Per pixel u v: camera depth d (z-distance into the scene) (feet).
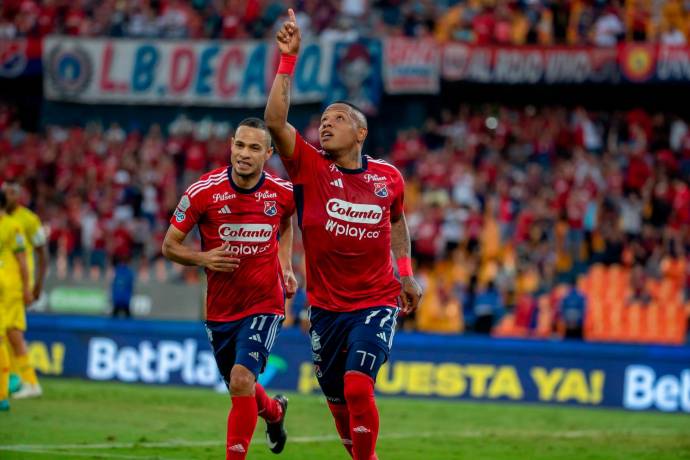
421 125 139.54
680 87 141.59
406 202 125.80
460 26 139.64
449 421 68.23
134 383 88.48
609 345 82.79
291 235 41.52
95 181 133.80
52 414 60.44
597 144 136.98
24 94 153.89
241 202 38.29
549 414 75.56
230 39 141.90
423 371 85.30
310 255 36.78
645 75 130.93
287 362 86.58
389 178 37.09
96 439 51.03
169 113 144.56
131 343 89.20
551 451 53.88
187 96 138.92
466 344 84.84
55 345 91.15
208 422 61.31
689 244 117.80
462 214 118.42
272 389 86.48
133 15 146.41
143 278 119.44
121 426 57.11
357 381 35.04
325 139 36.32
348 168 36.70
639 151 128.88
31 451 46.03
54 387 79.30
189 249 37.65
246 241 38.50
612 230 117.39
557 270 118.11
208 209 38.19
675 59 130.21
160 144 138.72
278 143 35.99
